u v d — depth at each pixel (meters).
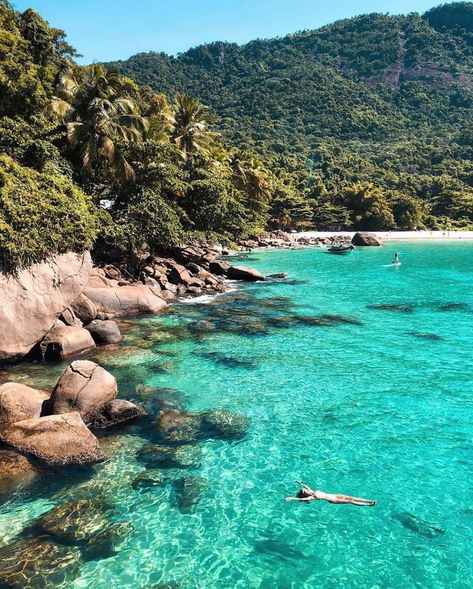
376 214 98.69
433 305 27.41
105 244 31.86
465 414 13.31
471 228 105.62
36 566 7.62
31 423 10.93
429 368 16.91
